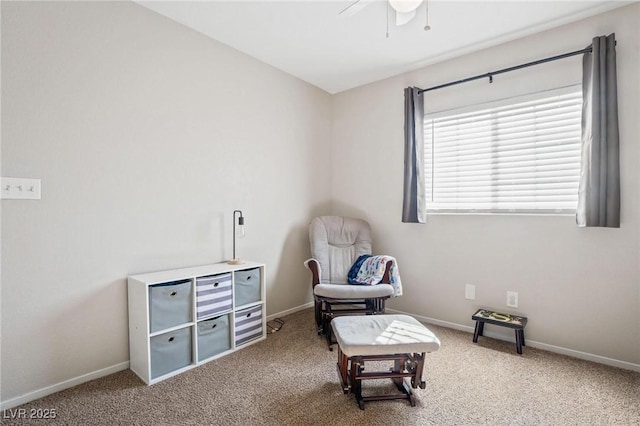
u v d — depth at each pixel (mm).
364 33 2500
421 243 3090
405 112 3064
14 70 1669
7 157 1657
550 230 2420
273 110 3102
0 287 1651
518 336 2373
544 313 2449
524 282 2533
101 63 1979
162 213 2297
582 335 2299
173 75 2342
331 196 3785
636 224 2100
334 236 3215
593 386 1921
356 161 3562
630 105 2100
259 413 1663
